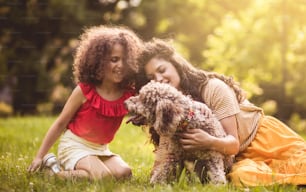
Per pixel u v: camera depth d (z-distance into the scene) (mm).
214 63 16531
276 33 15992
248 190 4602
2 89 21719
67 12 20344
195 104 5102
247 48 16047
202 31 21078
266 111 17781
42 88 20688
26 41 20828
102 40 5426
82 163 5340
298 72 16656
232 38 16312
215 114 5410
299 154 5262
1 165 5910
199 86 5539
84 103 5516
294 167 5156
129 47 5461
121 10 21359
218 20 20828
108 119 5527
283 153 5348
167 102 4664
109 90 5535
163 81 5379
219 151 5043
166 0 21172
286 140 5438
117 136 10258
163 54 5480
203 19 20969
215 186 4652
